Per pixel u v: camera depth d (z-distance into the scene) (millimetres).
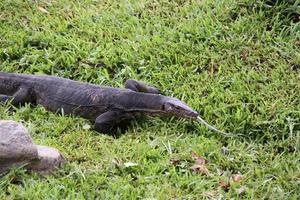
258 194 9641
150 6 14281
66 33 13531
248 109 11461
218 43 13008
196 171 10070
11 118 11164
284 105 11516
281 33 13203
